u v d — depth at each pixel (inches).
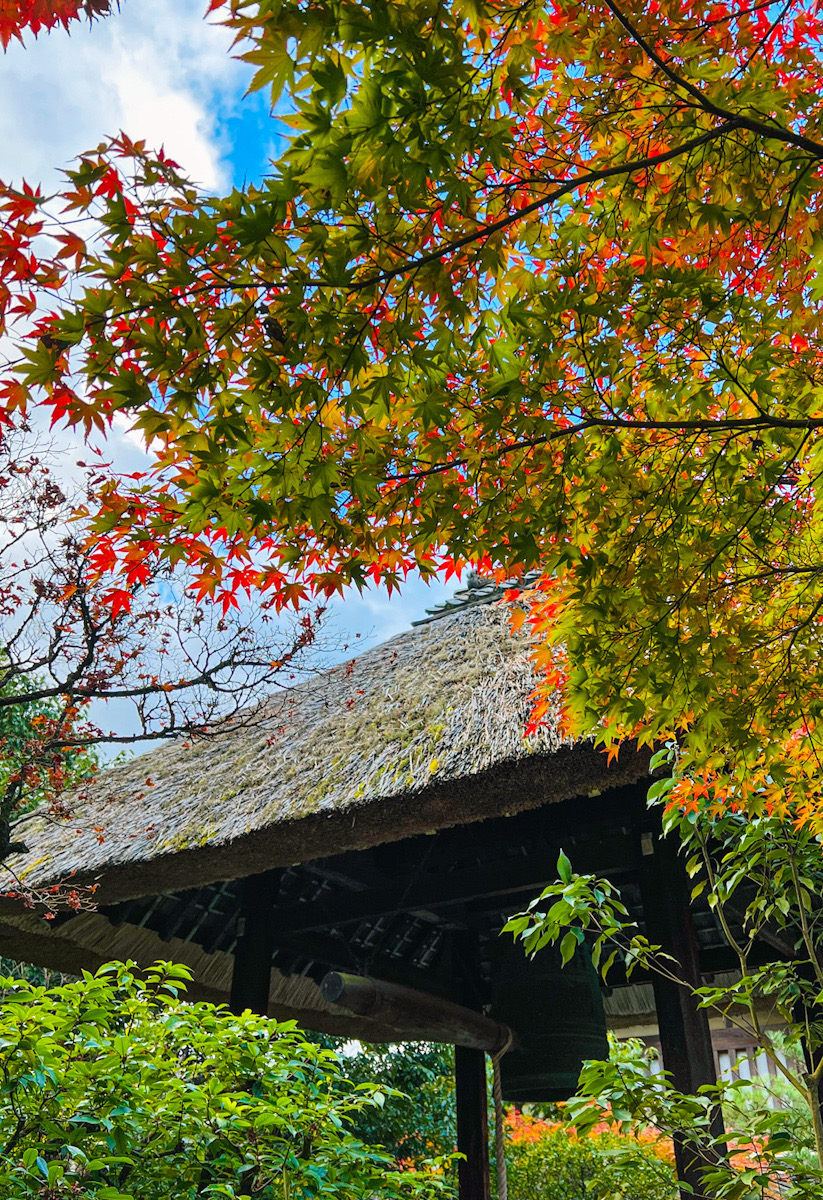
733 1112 108.1
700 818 117.5
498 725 150.4
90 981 107.5
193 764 233.0
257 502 66.2
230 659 179.3
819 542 96.2
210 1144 108.7
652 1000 259.8
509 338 70.3
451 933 215.5
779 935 147.5
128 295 55.2
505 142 58.0
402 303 64.5
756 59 72.3
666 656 88.1
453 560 84.5
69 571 171.5
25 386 58.3
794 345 87.4
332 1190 108.2
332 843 160.7
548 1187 340.2
